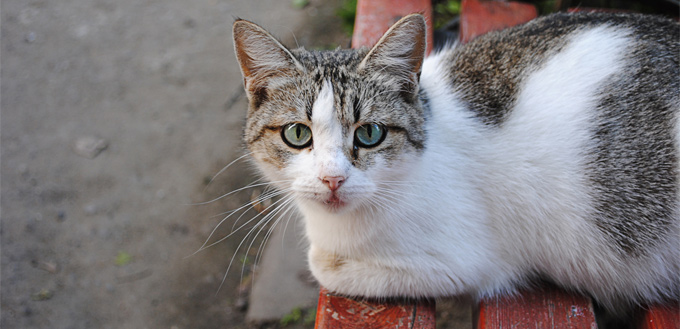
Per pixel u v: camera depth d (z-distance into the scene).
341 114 0.70
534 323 0.71
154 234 1.14
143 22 1.67
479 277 0.73
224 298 1.02
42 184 1.25
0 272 1.08
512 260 0.75
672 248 0.72
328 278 0.73
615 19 0.77
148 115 1.39
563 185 0.73
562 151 0.73
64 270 1.09
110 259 1.10
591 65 0.74
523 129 0.74
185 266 1.08
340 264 0.73
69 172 1.27
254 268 1.04
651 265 0.73
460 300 0.77
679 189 0.71
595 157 0.72
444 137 0.74
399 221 0.72
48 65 1.54
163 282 1.06
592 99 0.73
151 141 1.32
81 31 1.64
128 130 1.35
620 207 0.72
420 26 0.71
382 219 0.71
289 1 1.65
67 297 1.04
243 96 1.41
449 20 1.18
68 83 1.49
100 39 1.62
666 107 0.72
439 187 0.73
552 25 0.78
